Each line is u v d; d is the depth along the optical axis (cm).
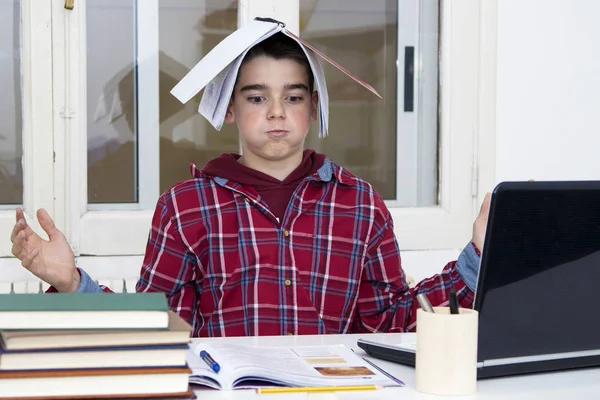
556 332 122
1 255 234
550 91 273
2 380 94
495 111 270
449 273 157
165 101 248
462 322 110
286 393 109
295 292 170
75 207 239
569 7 273
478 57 268
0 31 234
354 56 263
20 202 239
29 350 95
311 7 257
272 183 177
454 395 110
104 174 245
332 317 173
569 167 276
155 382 98
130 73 244
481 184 270
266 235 172
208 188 177
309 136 261
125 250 244
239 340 143
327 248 174
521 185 114
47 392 95
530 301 119
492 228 114
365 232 177
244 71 173
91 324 96
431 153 270
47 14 234
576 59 274
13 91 236
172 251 174
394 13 265
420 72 268
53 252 144
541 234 118
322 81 176
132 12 243
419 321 112
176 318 107
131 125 246
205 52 250
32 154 236
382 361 132
